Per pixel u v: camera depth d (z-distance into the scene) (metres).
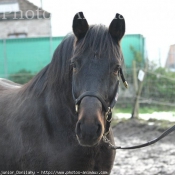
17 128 3.18
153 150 7.04
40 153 3.01
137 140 7.93
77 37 2.84
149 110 10.98
